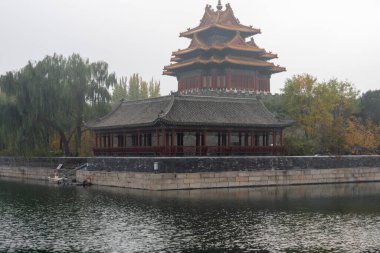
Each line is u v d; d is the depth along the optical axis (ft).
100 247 134.82
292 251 130.72
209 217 174.50
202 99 288.92
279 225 161.89
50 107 330.13
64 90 331.77
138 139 292.20
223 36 398.42
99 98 353.10
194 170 253.03
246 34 407.64
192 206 197.36
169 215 178.29
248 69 384.68
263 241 140.77
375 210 190.39
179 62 404.77
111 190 252.42
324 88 345.10
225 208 192.65
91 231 153.79
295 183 281.54
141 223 164.66
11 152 385.70
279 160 277.85
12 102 329.11
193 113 275.59
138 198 219.20
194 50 381.40
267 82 401.70
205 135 273.13
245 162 267.18
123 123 290.97
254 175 269.03
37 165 353.51
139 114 294.05
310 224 163.63
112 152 298.35
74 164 325.21
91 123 321.52
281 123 291.17
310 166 287.48
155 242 139.74
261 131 295.69
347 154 338.54
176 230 154.20
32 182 317.63
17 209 195.31
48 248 134.41
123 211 187.01
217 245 136.15
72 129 365.20
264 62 385.91
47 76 335.67
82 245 137.08
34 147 337.11
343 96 363.97
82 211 188.55
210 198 219.20
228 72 375.66
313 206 199.31
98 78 354.54
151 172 248.11
